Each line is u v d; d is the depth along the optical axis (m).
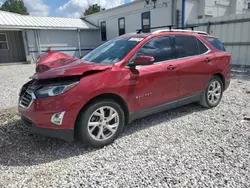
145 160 2.71
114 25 18.30
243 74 8.48
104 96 3.00
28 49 17.61
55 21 19.86
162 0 12.96
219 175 2.38
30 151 3.00
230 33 9.22
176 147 3.01
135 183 2.29
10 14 18.44
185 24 11.04
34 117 2.72
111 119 3.10
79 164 2.67
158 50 3.58
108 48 3.75
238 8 13.89
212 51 4.39
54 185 2.30
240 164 2.56
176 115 4.23
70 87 2.71
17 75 10.47
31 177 2.44
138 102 3.31
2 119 4.18
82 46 20.64
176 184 2.25
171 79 3.65
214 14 12.83
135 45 3.37
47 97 2.68
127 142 3.20
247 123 3.78
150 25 14.30
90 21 21.77
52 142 3.25
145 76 3.30
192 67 3.95
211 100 4.53
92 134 2.96
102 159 2.77
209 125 3.73
